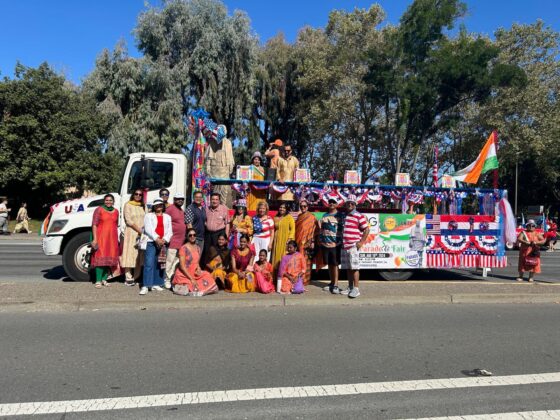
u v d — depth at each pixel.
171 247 8.45
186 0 28.42
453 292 8.54
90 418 3.59
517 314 7.41
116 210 8.45
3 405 3.78
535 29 33.19
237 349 5.34
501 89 31.19
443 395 4.14
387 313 7.29
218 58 28.86
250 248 8.43
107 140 28.73
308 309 7.47
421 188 10.43
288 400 3.98
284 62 35.69
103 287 8.28
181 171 9.56
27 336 5.68
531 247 10.52
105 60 28.56
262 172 10.23
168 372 4.58
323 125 32.97
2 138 26.44
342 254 8.12
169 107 27.64
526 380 4.54
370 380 4.46
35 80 28.00
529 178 50.03
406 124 31.56
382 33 32.06
